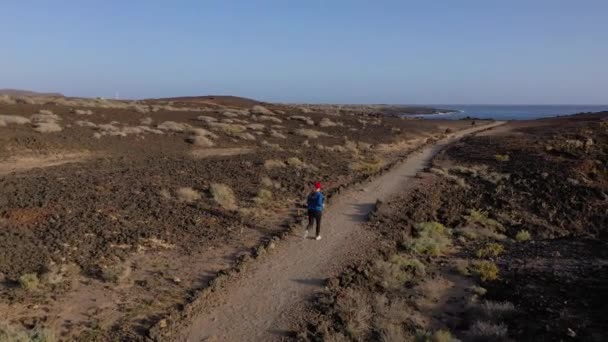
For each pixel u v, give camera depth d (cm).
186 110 6606
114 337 973
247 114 6662
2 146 2820
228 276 1295
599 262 1468
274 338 1017
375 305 1187
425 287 1354
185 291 1202
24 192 1856
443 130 7525
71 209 1697
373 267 1436
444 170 3231
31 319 1009
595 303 1189
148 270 1307
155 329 1000
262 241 1605
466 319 1180
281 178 2622
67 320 1023
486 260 1608
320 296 1216
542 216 2444
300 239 1656
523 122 8588
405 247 1691
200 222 1741
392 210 2119
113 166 2631
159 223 1672
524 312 1195
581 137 4559
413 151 4556
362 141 5200
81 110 5000
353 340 1039
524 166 3416
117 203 1827
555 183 2938
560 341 1035
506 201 2553
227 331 1035
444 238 1822
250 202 2081
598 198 2766
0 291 1112
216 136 4269
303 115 7431
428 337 1027
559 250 1655
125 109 5878
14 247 1341
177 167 2700
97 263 1308
